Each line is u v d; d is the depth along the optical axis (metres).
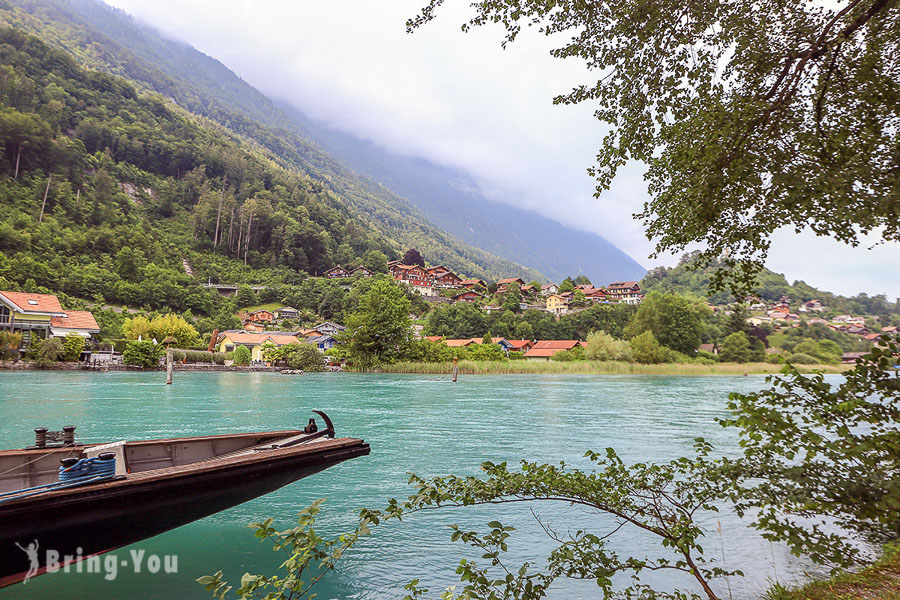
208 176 185.75
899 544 5.14
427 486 3.88
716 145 4.31
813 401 3.31
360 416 20.08
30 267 75.56
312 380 44.66
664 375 64.12
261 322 108.06
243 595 3.17
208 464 5.83
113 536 5.36
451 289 157.75
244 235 153.88
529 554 6.52
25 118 120.00
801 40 4.19
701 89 4.49
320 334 93.00
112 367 50.56
